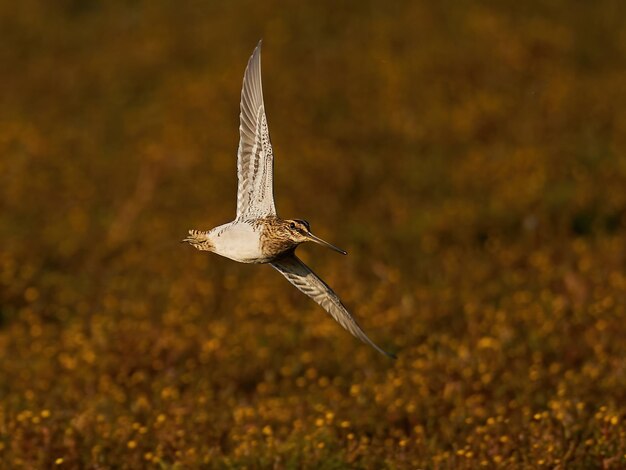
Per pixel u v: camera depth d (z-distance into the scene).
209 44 27.59
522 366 12.41
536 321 13.63
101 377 12.35
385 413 11.36
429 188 19.11
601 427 10.54
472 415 11.12
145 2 31.22
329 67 25.19
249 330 13.74
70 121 24.11
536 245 16.80
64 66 26.97
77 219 18.25
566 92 22.77
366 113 22.56
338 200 18.56
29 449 10.61
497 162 19.61
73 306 15.27
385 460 10.10
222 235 8.28
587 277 15.28
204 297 15.01
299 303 14.97
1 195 19.44
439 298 14.74
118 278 16.02
